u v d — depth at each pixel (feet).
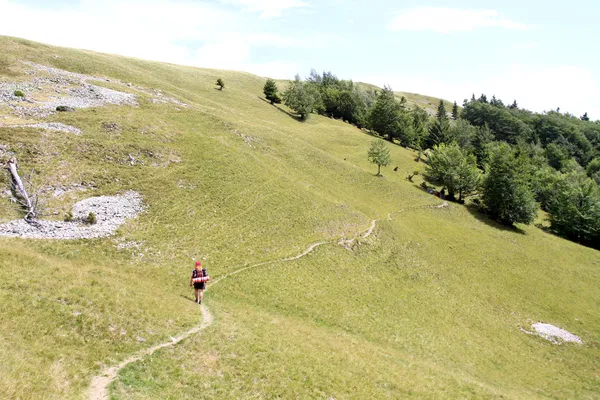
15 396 43.14
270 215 169.78
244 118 311.68
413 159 400.67
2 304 60.64
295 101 421.18
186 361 64.13
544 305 175.94
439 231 233.55
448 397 80.59
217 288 111.75
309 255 151.53
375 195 266.98
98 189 138.21
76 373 52.85
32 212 112.78
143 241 122.21
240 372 65.67
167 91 292.20
